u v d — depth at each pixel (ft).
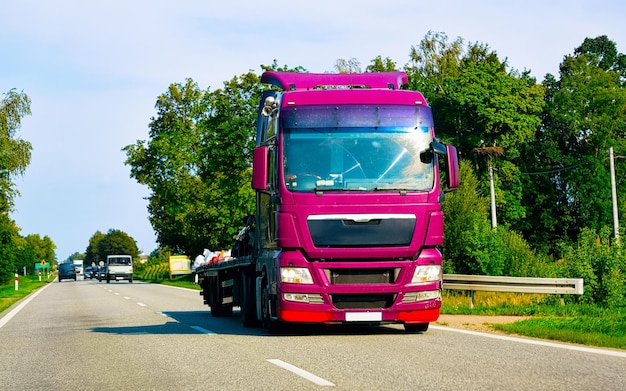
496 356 34.22
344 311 42.83
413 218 43.29
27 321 70.59
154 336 48.96
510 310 61.72
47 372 33.78
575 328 45.29
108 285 205.57
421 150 44.21
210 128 180.24
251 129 176.35
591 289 64.90
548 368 30.32
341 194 42.96
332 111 44.14
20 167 187.11
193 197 232.32
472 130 210.38
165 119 252.21
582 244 67.51
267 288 46.88
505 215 211.20
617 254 65.46
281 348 39.09
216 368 32.63
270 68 182.60
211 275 70.69
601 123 227.40
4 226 232.12
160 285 195.83
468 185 109.19
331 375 29.55
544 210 228.84
